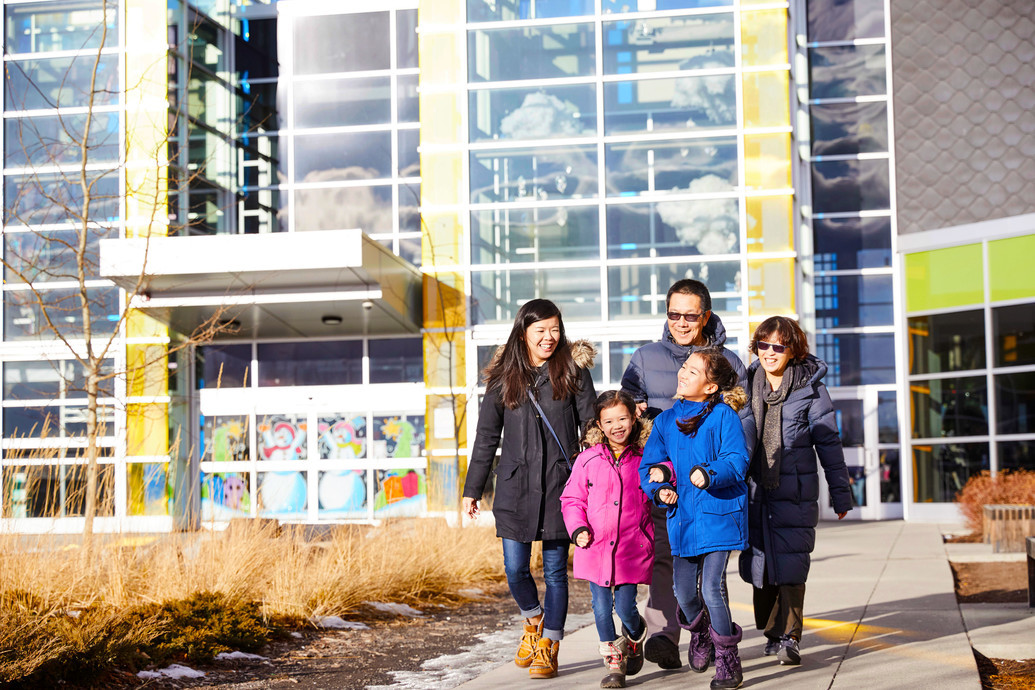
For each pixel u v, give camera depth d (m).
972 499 15.18
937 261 19.33
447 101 18.97
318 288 17.19
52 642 5.66
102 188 19.02
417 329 19.33
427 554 10.25
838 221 21.30
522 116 18.84
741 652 6.32
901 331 19.75
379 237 20.31
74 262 19.11
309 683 6.00
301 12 20.97
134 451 18.66
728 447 5.29
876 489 20.38
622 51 18.75
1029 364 17.95
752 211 18.08
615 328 18.16
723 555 5.28
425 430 18.94
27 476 8.64
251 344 19.84
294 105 20.81
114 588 7.48
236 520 8.93
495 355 6.02
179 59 19.53
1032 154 18.80
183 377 19.59
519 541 5.80
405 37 20.70
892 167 20.66
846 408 20.75
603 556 5.55
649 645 5.91
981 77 19.28
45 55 19.66
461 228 18.77
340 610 8.36
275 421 19.67
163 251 16.70
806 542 5.84
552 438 5.84
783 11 18.36
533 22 18.92
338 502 19.36
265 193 20.66
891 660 5.85
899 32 19.95
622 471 5.64
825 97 21.66
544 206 18.59
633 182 18.45
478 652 6.99
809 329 20.64
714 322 5.98
